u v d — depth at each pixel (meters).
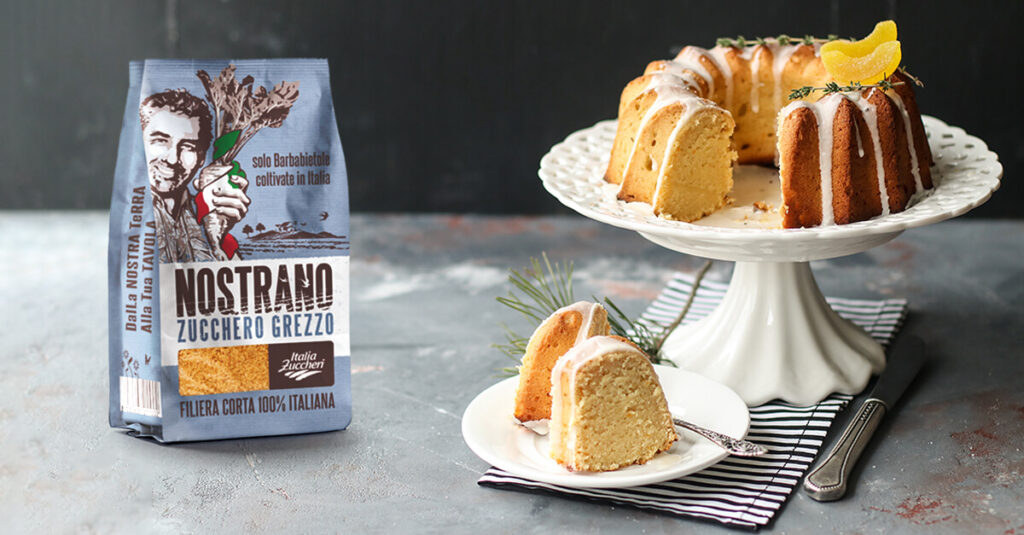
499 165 1.47
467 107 1.46
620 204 1.05
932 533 0.92
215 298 0.99
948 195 1.03
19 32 1.43
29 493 0.96
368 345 1.14
